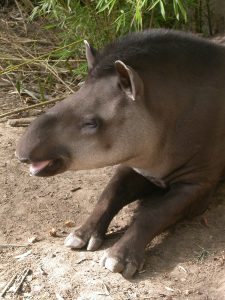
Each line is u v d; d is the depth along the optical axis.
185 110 4.45
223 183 5.02
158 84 4.37
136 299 3.96
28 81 6.74
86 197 5.01
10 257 4.40
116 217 4.75
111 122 4.27
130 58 4.35
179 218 4.53
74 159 4.29
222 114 4.54
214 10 6.62
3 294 4.09
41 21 7.58
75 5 6.43
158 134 4.40
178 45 4.51
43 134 4.22
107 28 6.36
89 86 4.36
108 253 4.20
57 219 4.79
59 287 4.09
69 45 6.36
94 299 3.97
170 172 4.58
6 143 5.70
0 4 8.11
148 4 6.01
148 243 4.34
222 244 4.40
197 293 4.00
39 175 4.26
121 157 4.37
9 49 7.14
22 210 4.89
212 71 4.58
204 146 4.51
